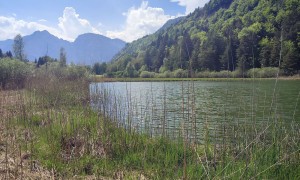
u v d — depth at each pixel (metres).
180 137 9.02
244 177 6.02
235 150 7.89
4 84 28.50
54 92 18.39
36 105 14.76
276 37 59.91
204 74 44.91
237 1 153.12
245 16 119.00
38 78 25.58
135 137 9.47
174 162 7.56
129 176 6.74
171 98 27.34
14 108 13.89
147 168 7.38
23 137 9.46
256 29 87.19
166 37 137.25
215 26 137.12
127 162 7.77
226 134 9.14
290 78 46.78
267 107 18.89
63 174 6.64
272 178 6.22
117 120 10.88
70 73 31.78
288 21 71.25
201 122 13.84
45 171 6.72
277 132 8.42
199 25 154.25
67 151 8.22
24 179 6.10
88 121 10.68
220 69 58.97
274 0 108.25
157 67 82.62
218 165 7.09
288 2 98.75
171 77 69.06
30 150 8.14
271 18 96.06
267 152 7.25
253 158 6.91
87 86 23.39
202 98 27.16
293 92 31.81
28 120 11.41
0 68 29.75
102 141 8.80
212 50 66.56
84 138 8.95
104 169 7.25
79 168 7.21
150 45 165.75
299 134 8.24
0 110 12.98
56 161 7.46
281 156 6.98
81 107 14.35
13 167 6.82
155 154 8.31
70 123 10.12
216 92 34.72
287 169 6.51
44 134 9.47
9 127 10.45
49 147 8.33
